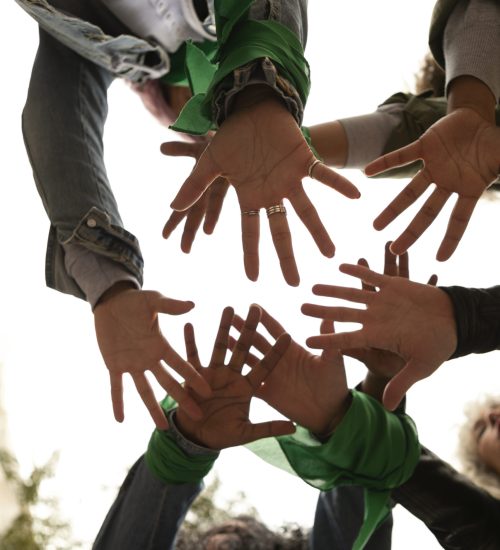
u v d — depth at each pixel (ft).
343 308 3.36
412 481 3.75
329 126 4.36
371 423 3.51
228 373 3.42
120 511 3.62
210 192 3.42
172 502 3.50
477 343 3.39
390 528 3.78
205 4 4.06
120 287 3.54
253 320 3.41
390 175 4.47
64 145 3.81
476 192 3.25
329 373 3.55
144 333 3.37
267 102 3.14
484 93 3.43
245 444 3.71
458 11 3.71
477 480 4.97
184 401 3.32
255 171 3.07
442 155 3.24
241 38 3.26
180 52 4.30
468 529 3.71
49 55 4.05
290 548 4.80
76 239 3.59
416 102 4.49
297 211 3.02
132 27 4.06
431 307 3.37
